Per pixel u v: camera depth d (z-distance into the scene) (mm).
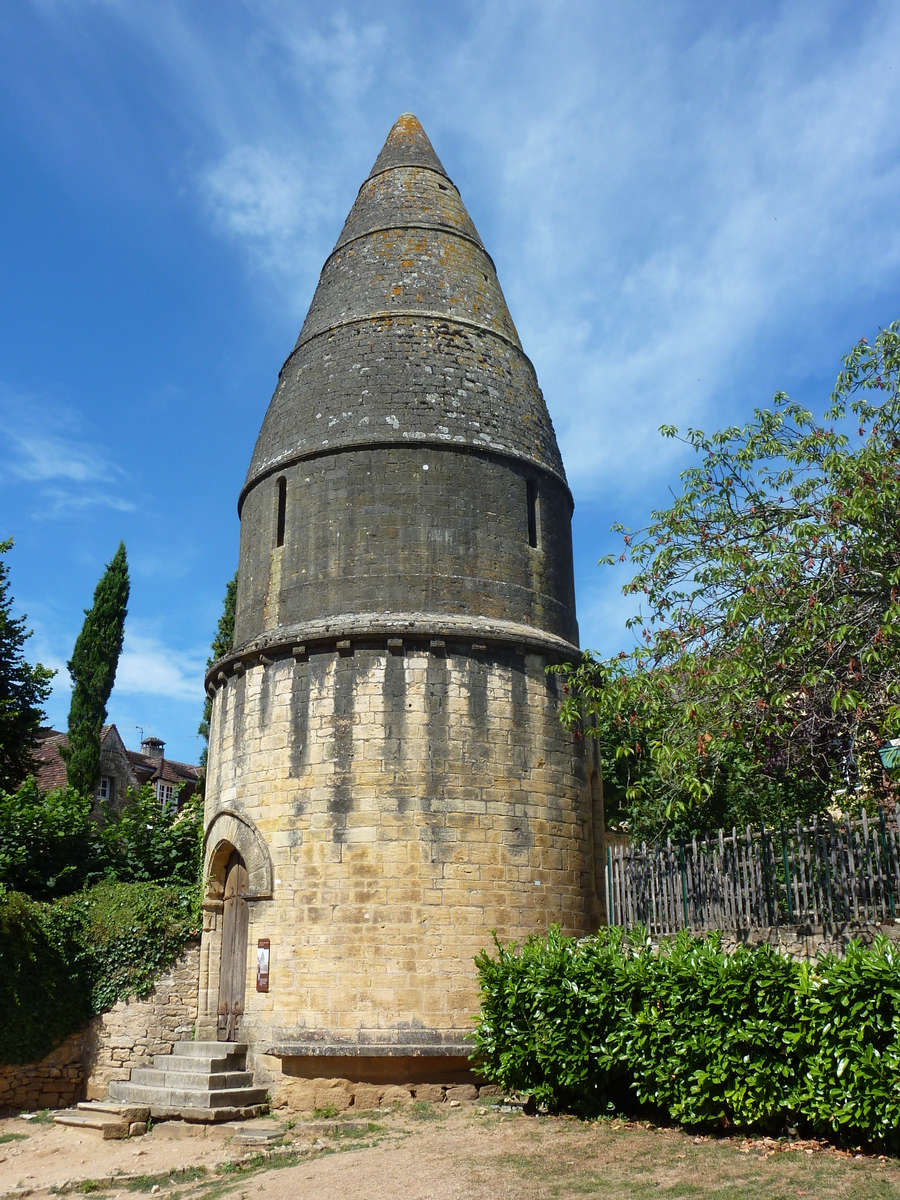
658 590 16375
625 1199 9688
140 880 22109
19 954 18219
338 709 17266
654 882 15898
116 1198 12266
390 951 16062
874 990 10273
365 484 18828
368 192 22750
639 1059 12164
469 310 21016
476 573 18594
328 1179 11633
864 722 14656
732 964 11508
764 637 15094
